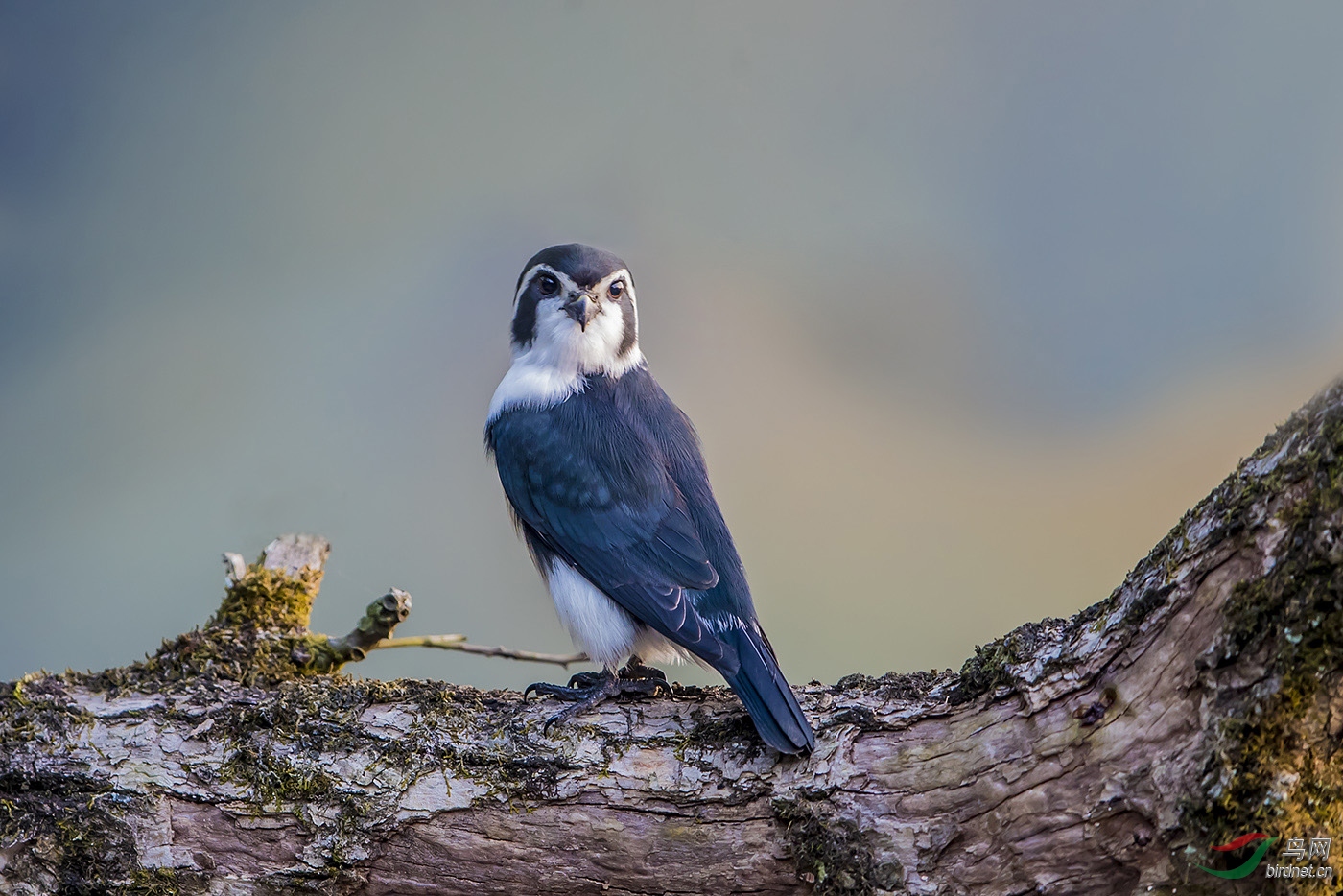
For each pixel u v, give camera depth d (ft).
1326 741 22.25
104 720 28.25
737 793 26.66
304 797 27.43
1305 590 22.09
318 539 35.01
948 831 25.31
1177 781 23.24
